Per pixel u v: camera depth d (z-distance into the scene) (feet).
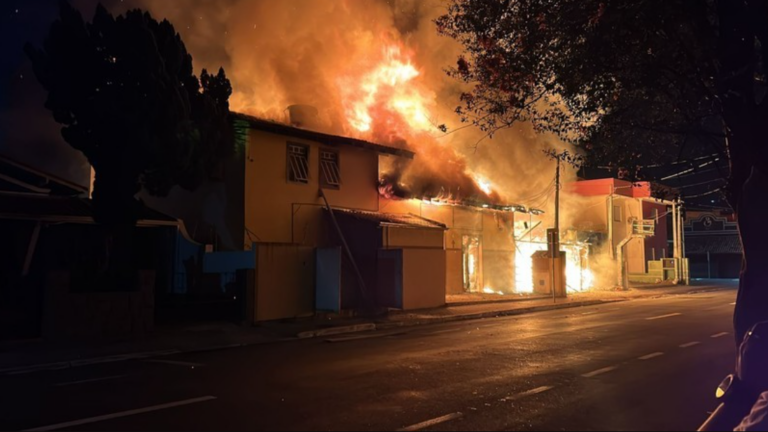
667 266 139.44
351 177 74.90
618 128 26.35
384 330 52.06
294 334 47.57
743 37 18.98
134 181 45.39
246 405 23.11
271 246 54.03
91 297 43.24
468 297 79.46
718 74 19.51
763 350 11.23
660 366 31.09
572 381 27.25
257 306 52.26
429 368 31.01
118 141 42.80
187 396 24.98
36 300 42.86
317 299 58.08
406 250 64.59
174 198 68.18
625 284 111.65
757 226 18.08
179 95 44.62
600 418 20.77
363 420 20.67
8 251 56.29
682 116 25.26
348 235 69.87
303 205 68.69
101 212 45.34
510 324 54.39
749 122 18.58
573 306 77.97
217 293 62.28
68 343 40.88
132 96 42.50
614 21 22.36
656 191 31.58
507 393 24.84
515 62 27.66
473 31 29.73
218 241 64.28
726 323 52.90
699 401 23.26
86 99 43.14
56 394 25.95
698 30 20.72
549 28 25.96
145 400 24.35
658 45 22.34
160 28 46.06
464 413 21.56
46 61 43.16
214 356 37.24
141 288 46.03
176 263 66.69
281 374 30.01
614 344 39.55
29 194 56.49
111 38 42.91
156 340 43.01
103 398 24.88
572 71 24.91
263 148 65.21
